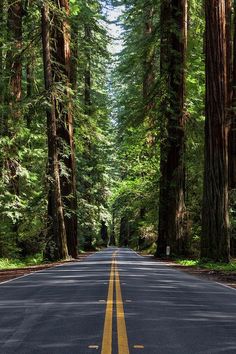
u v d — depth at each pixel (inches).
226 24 1222.9
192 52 1540.4
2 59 1298.0
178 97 1305.4
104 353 240.8
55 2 1253.7
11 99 1187.9
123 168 2480.3
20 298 444.5
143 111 1375.5
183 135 1314.0
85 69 1798.7
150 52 1398.9
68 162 1348.4
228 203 1027.3
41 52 1288.1
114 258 1413.6
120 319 333.7
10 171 1157.7
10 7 1235.9
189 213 1381.6
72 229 1360.7
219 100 990.4
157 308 388.2
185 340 275.1
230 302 437.4
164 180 1346.0
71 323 319.9
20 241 1294.3
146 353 242.5
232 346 263.0
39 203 1199.6
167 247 1285.7
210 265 927.7
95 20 1636.3
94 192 2223.2
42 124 1311.5
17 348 252.1
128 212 2472.9
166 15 1310.3
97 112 1937.7
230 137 1169.4
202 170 1374.3
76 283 584.4
